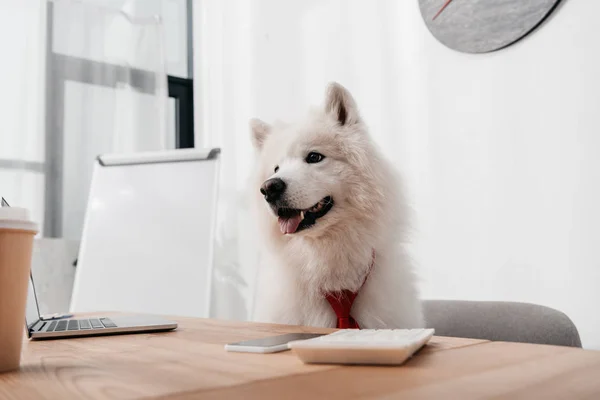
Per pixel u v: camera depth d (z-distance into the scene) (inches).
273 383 15.3
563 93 75.2
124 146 128.3
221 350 23.2
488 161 84.3
